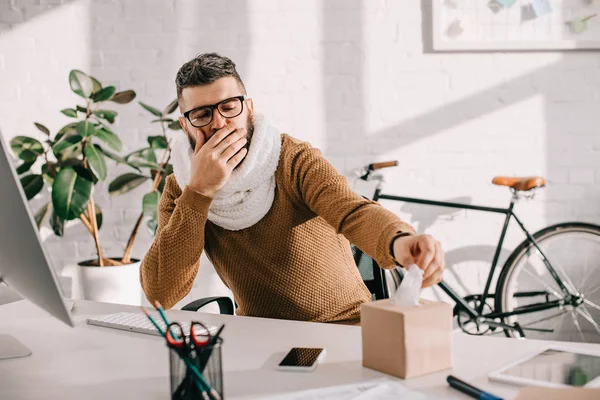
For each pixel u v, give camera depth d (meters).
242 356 0.97
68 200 2.41
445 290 2.61
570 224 2.52
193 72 1.32
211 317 1.23
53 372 0.93
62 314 0.83
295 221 1.38
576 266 2.71
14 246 0.83
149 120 2.82
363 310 0.90
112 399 0.81
